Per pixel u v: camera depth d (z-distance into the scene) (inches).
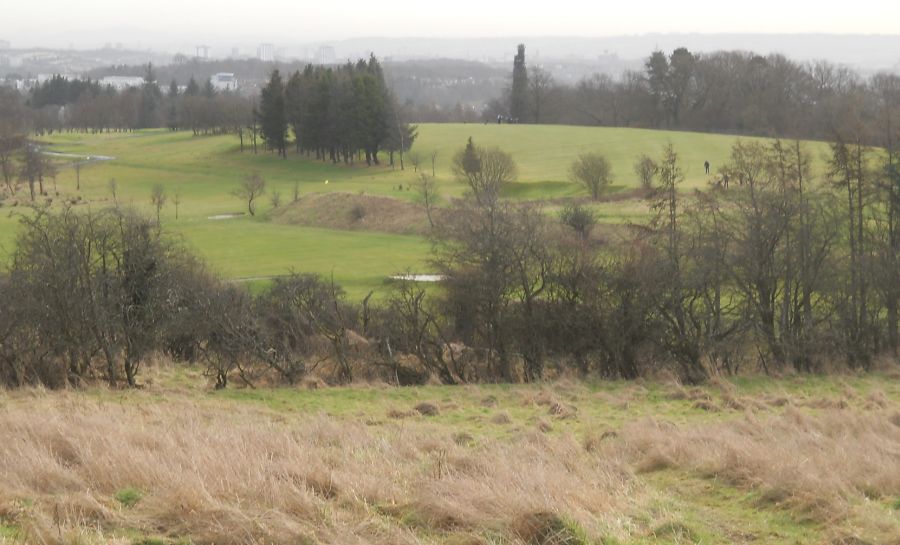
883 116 2618.1
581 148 5620.1
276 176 5605.3
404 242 3112.7
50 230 1254.9
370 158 6018.7
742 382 1254.9
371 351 1369.3
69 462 495.5
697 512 455.2
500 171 3986.2
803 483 469.7
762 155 2369.6
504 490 412.8
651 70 7298.2
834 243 1573.6
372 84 5669.3
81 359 1218.0
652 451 585.3
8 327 1170.0
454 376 1374.3
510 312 1401.3
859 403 1058.1
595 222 2404.0
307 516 395.5
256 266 2615.7
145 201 4734.3
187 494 403.2
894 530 402.3
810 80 6968.5
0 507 395.9
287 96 6348.4
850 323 1492.4
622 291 1369.3
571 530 374.3
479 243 1433.3
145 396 1042.7
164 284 1267.2
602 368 1379.2
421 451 598.5
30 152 5118.1
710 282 1437.0
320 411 900.0
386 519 400.8
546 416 914.1
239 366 1238.3
